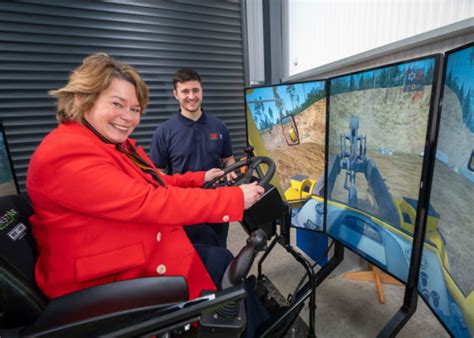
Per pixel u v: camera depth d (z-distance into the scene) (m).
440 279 0.89
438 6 1.26
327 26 1.99
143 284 0.70
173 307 0.62
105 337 0.57
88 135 0.77
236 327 0.64
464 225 0.74
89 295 0.67
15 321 0.70
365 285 1.73
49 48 2.00
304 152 1.60
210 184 1.34
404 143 0.98
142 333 0.58
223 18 2.48
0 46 1.87
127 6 2.14
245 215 1.04
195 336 0.79
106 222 0.75
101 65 0.78
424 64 0.85
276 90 1.64
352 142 1.26
